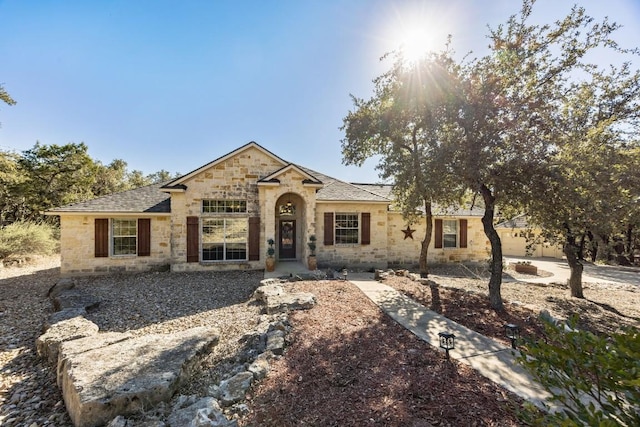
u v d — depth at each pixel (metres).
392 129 10.80
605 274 15.63
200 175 13.80
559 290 11.47
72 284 10.16
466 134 7.24
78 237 13.06
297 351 4.97
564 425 1.73
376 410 3.30
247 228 14.12
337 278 11.45
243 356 5.12
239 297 9.70
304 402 3.54
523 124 6.97
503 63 7.22
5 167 19.50
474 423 3.04
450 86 7.60
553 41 7.15
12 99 17.92
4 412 4.09
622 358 1.72
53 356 5.42
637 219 6.25
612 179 6.18
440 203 9.82
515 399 3.47
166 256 14.05
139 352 4.88
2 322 7.66
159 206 14.28
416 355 4.73
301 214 15.28
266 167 14.40
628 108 8.30
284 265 14.28
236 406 3.55
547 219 6.86
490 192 7.87
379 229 15.62
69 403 3.94
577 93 8.27
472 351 4.87
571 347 1.98
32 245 17.50
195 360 4.90
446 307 7.45
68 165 27.16
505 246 24.80
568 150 6.57
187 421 3.28
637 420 1.66
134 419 3.57
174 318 7.79
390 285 9.84
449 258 17.05
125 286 11.11
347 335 5.61
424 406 3.36
